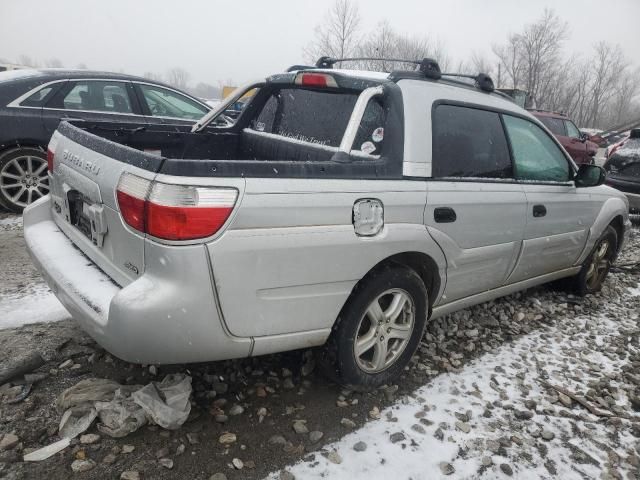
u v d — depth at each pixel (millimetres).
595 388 3111
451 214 2881
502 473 2334
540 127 3773
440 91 3002
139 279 2104
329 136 3123
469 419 2686
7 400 2477
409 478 2238
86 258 2613
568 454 2506
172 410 2383
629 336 3900
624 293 4922
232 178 2092
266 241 2168
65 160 2797
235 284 2137
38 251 2750
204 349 2184
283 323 2348
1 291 3693
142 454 2211
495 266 3381
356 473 2230
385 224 2572
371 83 2838
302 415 2586
